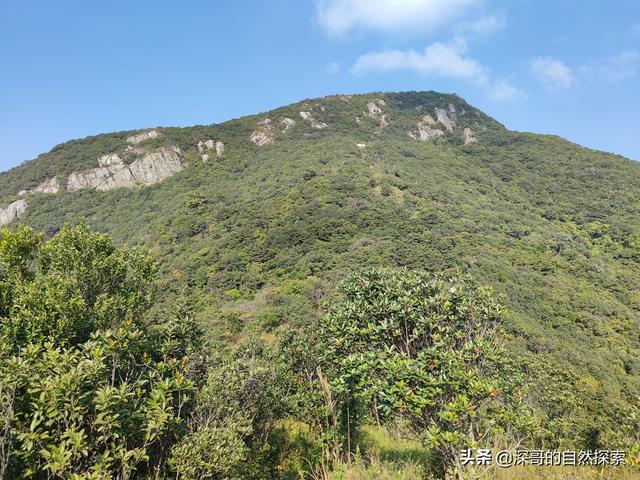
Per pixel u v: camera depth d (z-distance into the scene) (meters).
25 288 7.72
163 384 4.53
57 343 6.52
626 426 9.54
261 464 6.76
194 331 6.85
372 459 5.91
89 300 8.83
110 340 4.61
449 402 4.82
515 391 7.32
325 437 6.51
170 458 4.71
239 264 41.50
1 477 3.45
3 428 3.59
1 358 4.55
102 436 3.84
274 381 7.34
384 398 4.83
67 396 3.73
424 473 5.53
